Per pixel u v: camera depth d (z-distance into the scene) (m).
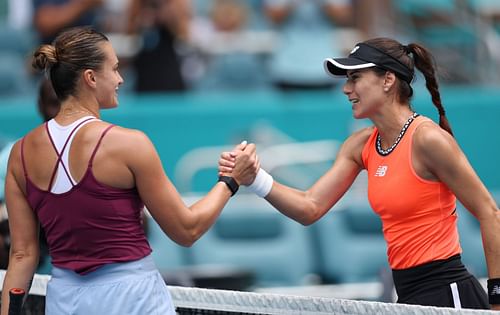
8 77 36.19
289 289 25.81
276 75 35.25
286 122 33.16
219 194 13.07
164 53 33.69
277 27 36.03
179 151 32.66
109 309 11.70
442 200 13.12
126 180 11.70
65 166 11.74
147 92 33.72
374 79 13.33
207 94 36.34
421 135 12.94
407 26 39.44
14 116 32.03
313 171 31.78
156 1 33.69
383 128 13.50
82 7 34.47
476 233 28.78
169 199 11.92
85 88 12.00
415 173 13.04
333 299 12.17
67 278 11.96
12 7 38.19
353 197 30.19
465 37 39.53
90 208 11.65
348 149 14.44
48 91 16.22
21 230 12.40
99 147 11.65
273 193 14.15
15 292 11.72
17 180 12.30
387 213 13.35
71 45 11.95
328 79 35.00
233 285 24.02
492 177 34.34
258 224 28.72
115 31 36.56
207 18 39.88
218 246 28.22
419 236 13.14
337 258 28.67
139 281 11.82
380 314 11.77
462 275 13.21
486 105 34.25
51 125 12.04
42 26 34.38
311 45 34.94
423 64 13.62
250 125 32.97
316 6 35.12
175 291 13.45
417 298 13.20
